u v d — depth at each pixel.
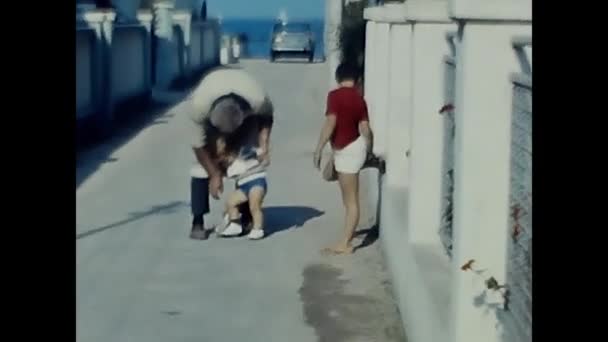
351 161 13.96
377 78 17.03
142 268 13.57
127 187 19.98
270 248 14.58
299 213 17.03
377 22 17.52
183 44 46.22
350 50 29.70
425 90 11.52
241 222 15.31
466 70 7.37
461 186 7.47
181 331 11.01
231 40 64.44
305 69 56.88
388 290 12.37
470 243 7.48
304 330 10.96
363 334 10.80
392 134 14.11
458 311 7.57
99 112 27.30
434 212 11.31
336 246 14.18
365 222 16.14
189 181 20.69
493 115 7.37
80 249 14.66
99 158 23.92
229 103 14.48
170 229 15.98
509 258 7.34
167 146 26.00
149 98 36.31
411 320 10.17
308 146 25.56
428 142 11.44
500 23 7.29
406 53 14.22
